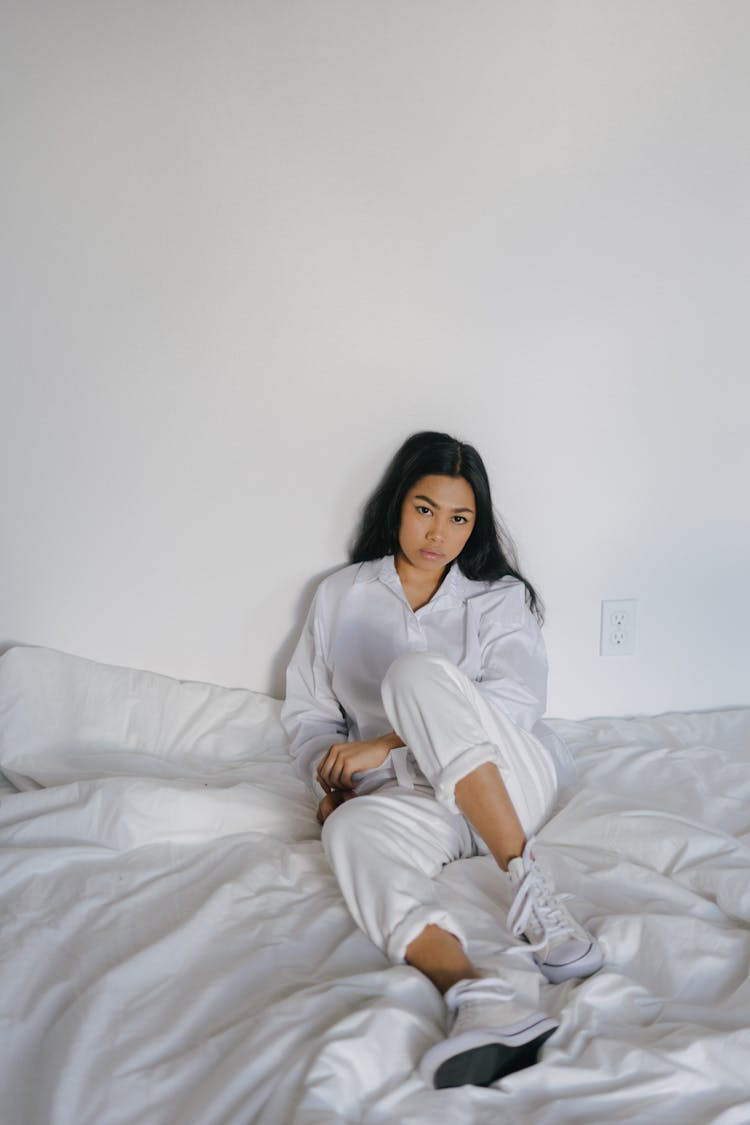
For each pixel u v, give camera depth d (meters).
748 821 1.49
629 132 1.75
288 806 1.54
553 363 1.83
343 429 1.82
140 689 1.84
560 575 1.93
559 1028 1.06
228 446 1.82
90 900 1.32
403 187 1.73
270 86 1.68
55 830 1.47
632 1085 0.96
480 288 1.79
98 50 1.66
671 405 1.88
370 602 1.70
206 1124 0.93
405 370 1.81
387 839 1.26
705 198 1.80
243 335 1.77
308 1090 0.93
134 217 1.72
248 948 1.21
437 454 1.65
